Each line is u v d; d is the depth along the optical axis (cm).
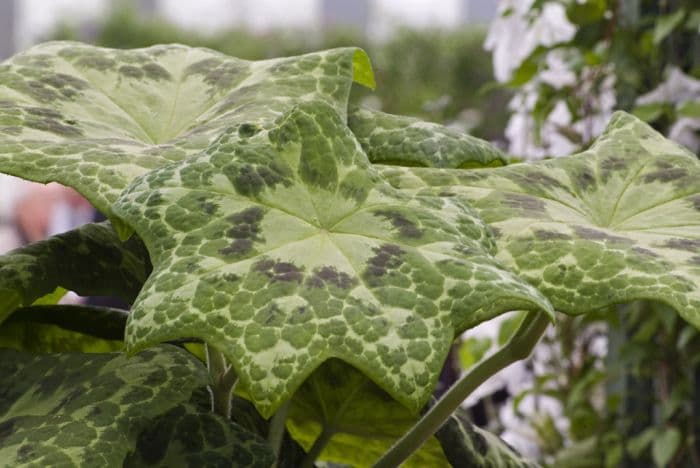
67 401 158
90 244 174
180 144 155
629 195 161
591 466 395
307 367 137
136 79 169
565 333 400
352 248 144
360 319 139
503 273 142
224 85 170
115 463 153
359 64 177
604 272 148
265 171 147
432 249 144
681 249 151
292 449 182
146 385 160
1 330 175
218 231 143
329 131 150
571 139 387
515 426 438
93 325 174
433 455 182
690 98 337
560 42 364
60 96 164
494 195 157
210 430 159
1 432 156
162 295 139
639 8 355
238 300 139
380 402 175
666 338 348
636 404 377
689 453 363
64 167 149
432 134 172
